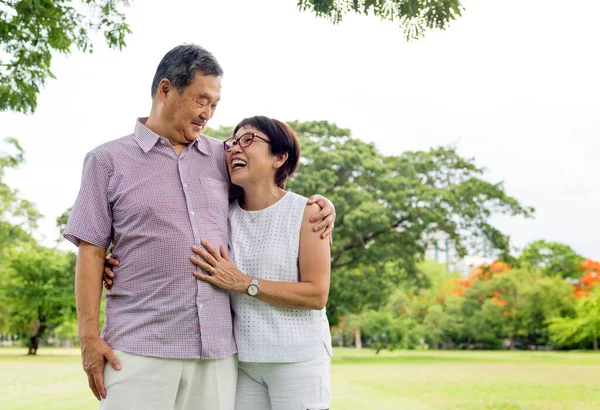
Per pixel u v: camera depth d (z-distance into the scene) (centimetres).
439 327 4088
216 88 254
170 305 241
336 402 869
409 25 485
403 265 2422
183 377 244
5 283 3012
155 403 239
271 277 260
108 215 249
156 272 242
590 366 1892
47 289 3002
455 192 2228
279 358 255
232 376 256
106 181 249
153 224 244
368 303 2470
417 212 2203
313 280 257
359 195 2184
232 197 281
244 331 258
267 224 267
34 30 583
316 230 260
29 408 773
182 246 244
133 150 254
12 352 3319
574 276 4450
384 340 3331
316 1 476
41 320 3100
